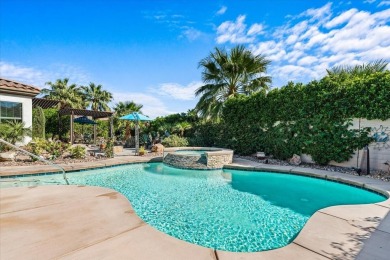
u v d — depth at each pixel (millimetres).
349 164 8633
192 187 6867
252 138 12258
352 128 8461
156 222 4340
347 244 2854
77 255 2391
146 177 8109
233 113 13398
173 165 10117
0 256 2326
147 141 16828
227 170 9484
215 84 15305
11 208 3660
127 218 3346
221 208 5117
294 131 10305
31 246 2531
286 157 10680
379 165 7816
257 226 4203
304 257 2545
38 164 8516
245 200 5688
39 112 13594
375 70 9758
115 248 2557
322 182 7473
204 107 15516
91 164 8938
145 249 2562
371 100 7797
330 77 9203
